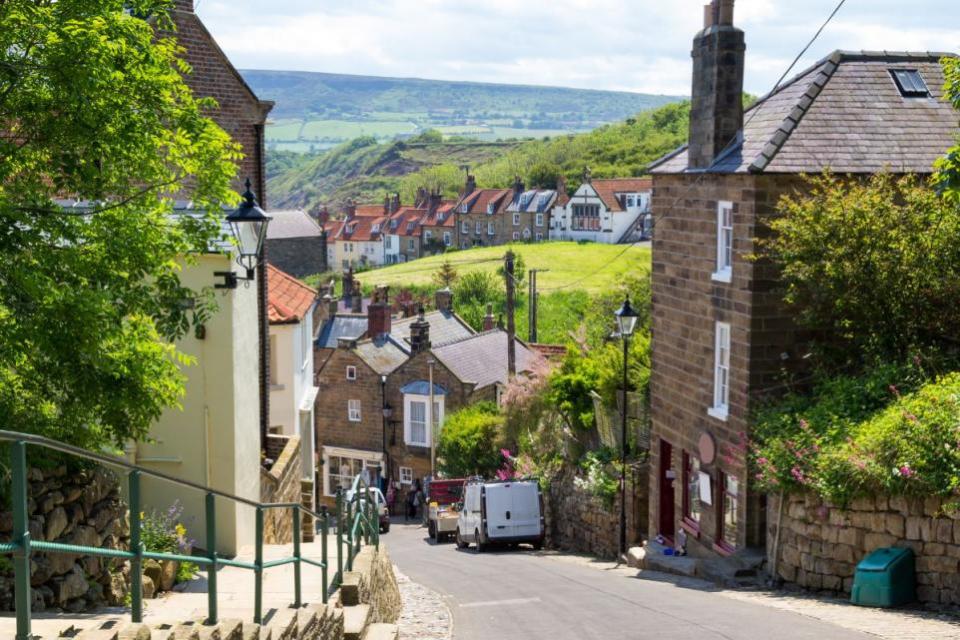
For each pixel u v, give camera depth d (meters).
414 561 27.91
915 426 15.07
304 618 9.59
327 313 68.38
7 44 10.71
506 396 38.31
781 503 17.95
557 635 13.20
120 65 11.27
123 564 11.52
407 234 160.62
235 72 22.22
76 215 11.54
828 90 21.23
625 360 25.69
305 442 28.06
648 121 187.50
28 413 11.47
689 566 21.06
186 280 16.50
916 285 18.17
